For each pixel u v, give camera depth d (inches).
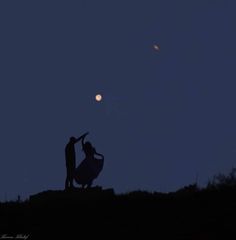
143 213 1737.2
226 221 1632.6
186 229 1608.0
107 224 1676.9
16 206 1883.6
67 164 2075.5
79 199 1975.9
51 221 1717.5
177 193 1959.9
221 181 2011.6
